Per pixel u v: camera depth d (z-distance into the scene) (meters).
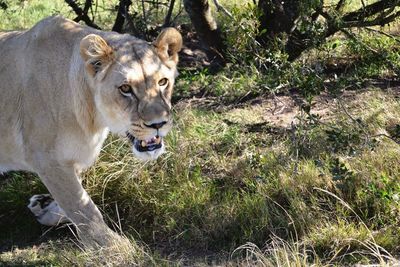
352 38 12.84
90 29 8.56
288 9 12.69
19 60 8.65
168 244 9.16
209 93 12.80
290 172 9.72
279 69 9.98
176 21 16.75
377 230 8.81
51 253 9.16
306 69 9.82
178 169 9.96
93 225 8.65
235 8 10.02
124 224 9.59
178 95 12.82
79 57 8.20
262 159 9.93
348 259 8.36
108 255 8.45
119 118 7.88
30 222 9.84
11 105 8.69
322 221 8.93
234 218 9.14
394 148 9.92
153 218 9.58
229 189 9.66
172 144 10.34
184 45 15.88
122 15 13.85
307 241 8.59
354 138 9.35
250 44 10.56
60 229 9.75
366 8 13.35
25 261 9.02
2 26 17.09
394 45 13.86
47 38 8.54
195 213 9.34
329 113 11.45
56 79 8.38
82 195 8.69
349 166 9.56
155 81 7.81
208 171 10.22
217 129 11.07
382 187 9.29
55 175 8.60
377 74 13.03
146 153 7.92
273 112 11.75
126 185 9.81
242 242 8.89
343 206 9.09
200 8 13.02
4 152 8.98
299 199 9.23
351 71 13.23
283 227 8.91
